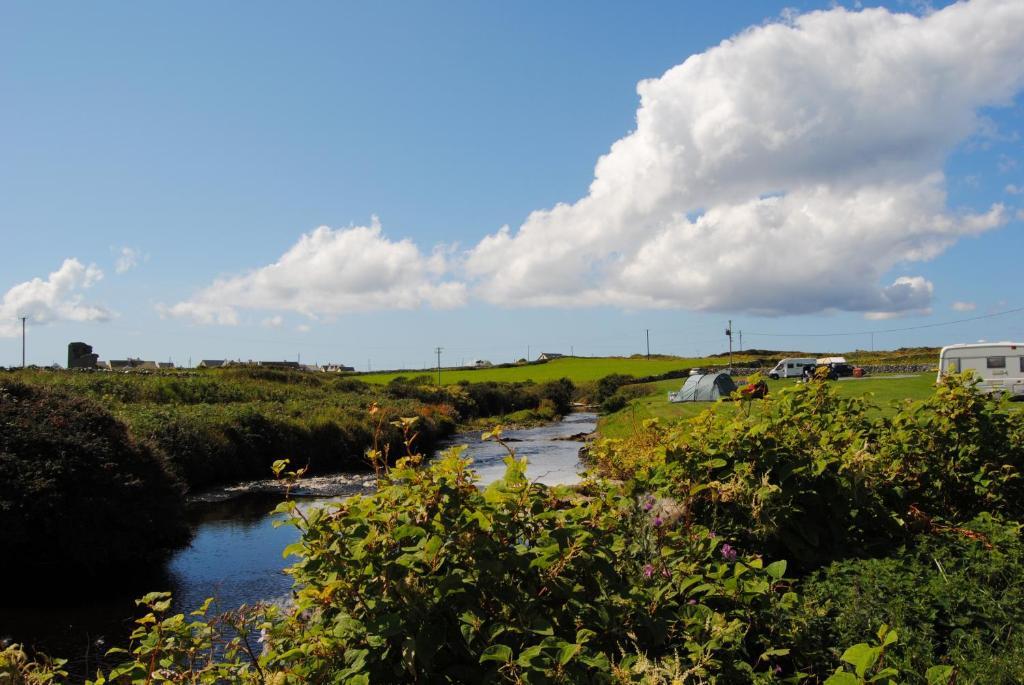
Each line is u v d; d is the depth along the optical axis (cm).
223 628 503
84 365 5525
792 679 309
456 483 304
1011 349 2514
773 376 5716
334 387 4325
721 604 351
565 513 304
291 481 324
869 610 364
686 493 450
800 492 450
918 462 542
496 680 247
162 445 1828
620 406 5100
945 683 273
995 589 399
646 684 255
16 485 1030
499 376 8062
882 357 8356
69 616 873
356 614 265
